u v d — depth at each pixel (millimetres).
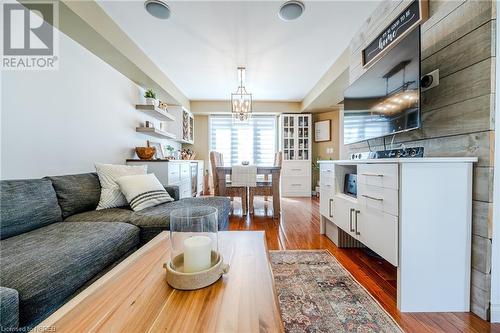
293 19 2227
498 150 1119
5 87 1559
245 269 829
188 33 2457
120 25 2312
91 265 1087
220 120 5609
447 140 1363
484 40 1134
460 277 1211
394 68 1621
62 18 1808
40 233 1265
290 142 5250
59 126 1974
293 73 3584
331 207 2168
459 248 1208
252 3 2000
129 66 2703
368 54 2191
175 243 805
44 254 988
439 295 1211
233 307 611
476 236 1182
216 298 652
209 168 5570
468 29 1222
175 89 4152
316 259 1832
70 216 1637
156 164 3023
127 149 3053
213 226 831
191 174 4277
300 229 2650
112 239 1276
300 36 2527
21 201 1285
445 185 1200
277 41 2627
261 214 3406
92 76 2381
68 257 992
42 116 1814
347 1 1986
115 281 737
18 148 1633
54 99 1924
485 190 1139
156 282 734
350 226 1771
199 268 747
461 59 1267
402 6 1727
